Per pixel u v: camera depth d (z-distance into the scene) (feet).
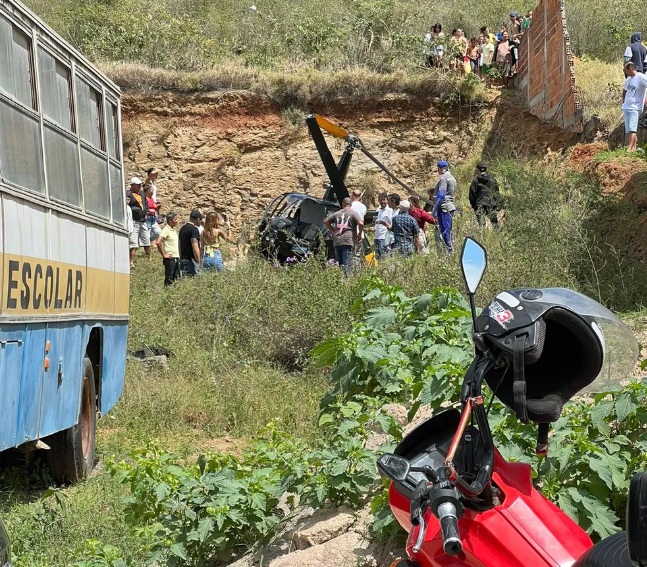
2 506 26.55
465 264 12.91
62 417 28.04
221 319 49.32
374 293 27.73
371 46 105.70
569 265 47.14
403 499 13.05
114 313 35.09
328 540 19.47
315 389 39.65
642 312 36.86
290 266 60.75
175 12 115.85
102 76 34.42
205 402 38.24
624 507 18.39
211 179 100.17
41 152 26.68
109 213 34.76
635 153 67.26
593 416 18.86
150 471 21.34
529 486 12.62
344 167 79.00
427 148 100.07
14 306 23.94
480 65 101.96
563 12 85.46
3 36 24.03
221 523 19.69
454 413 13.12
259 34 111.24
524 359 11.78
